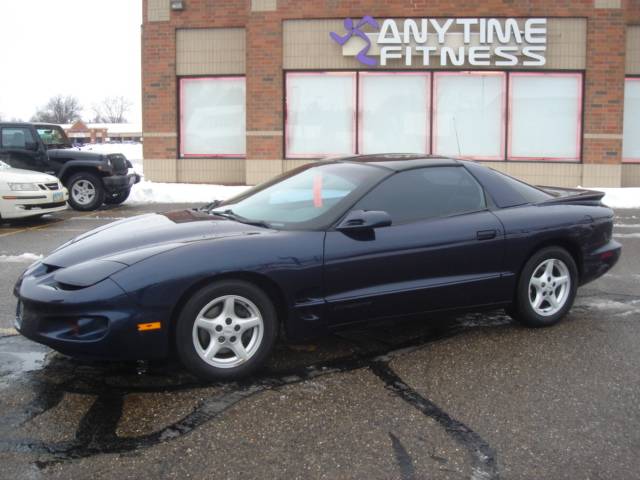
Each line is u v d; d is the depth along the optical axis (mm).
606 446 3398
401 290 4652
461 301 4934
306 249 4375
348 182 4879
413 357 4691
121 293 3930
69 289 4008
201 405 3879
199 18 17562
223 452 3328
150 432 3541
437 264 4781
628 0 16766
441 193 5012
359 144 17078
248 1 16719
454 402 3928
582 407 3859
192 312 4078
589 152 16641
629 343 4984
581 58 16469
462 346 4926
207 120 17984
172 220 4914
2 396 3990
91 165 13797
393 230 4680
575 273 5473
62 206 11938
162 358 4266
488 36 16359
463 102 16844
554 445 3408
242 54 17609
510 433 3539
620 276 7316
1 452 3320
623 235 10391
